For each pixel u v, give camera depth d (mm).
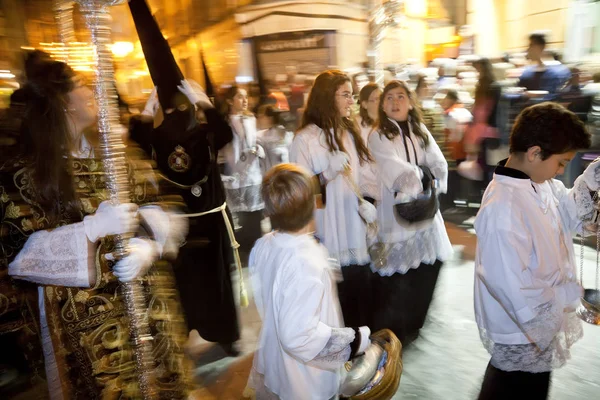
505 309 2010
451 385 2812
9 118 1744
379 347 2203
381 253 3344
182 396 1981
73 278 1681
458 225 5703
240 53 9312
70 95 1763
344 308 3354
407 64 7801
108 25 1681
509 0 9812
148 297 1898
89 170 1834
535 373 2082
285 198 1908
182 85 2869
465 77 7227
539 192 2076
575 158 5211
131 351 1827
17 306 1761
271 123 5699
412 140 3320
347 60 9734
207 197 3053
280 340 1822
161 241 2039
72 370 1747
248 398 2764
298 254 1876
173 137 2891
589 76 5684
